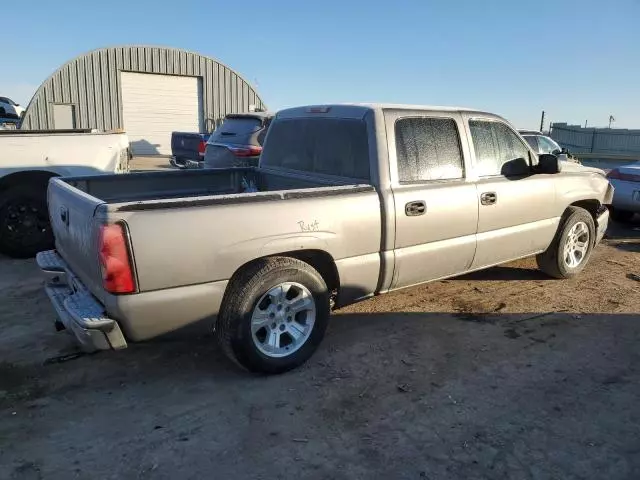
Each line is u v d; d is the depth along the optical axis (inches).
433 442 124.6
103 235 122.8
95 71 1034.7
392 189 168.4
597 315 203.9
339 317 199.2
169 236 129.0
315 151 192.9
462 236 190.2
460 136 190.5
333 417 134.2
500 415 135.8
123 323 129.0
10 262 274.2
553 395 145.9
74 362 162.9
